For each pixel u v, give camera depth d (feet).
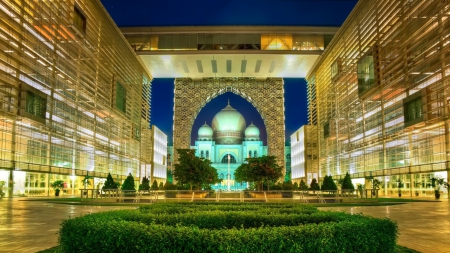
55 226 63.87
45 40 156.04
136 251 26.68
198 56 271.08
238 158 455.22
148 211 50.55
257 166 168.76
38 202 131.03
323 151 299.99
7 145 141.08
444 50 139.33
